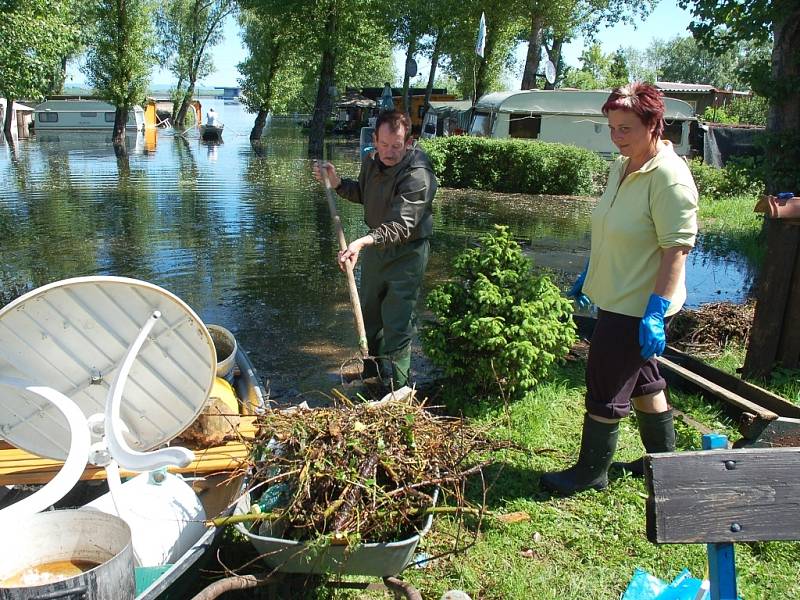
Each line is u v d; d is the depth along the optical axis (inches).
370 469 113.3
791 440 146.0
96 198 585.0
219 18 1797.5
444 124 1172.5
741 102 1274.6
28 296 104.0
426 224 183.9
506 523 137.5
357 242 167.3
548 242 474.6
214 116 1393.9
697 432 171.6
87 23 1218.0
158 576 101.8
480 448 135.8
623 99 126.6
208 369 120.0
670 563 126.3
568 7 1019.3
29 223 466.3
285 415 126.3
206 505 132.9
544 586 120.6
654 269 132.8
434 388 205.0
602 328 137.8
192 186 676.1
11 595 84.0
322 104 1137.4
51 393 109.3
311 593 117.6
